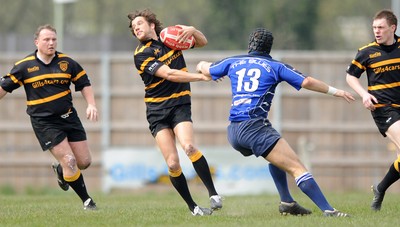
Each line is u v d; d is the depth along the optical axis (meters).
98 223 31.23
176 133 33.03
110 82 83.12
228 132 32.16
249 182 73.31
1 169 85.31
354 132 82.94
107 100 83.06
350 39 164.38
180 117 33.16
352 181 83.38
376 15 34.34
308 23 136.88
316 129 82.62
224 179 73.38
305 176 31.17
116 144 83.50
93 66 83.12
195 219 32.06
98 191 78.69
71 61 35.31
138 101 83.19
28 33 154.00
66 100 35.16
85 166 36.34
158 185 75.25
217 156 73.44
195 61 80.25
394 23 34.19
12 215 34.53
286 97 82.50
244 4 138.00
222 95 82.38
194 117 82.81
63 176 36.09
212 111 82.62
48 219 32.69
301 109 82.69
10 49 105.69
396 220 30.48
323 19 149.12
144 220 32.00
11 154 85.00
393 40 34.47
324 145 83.00
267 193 71.25
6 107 84.75
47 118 34.94
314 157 83.12
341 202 41.19
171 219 32.19
